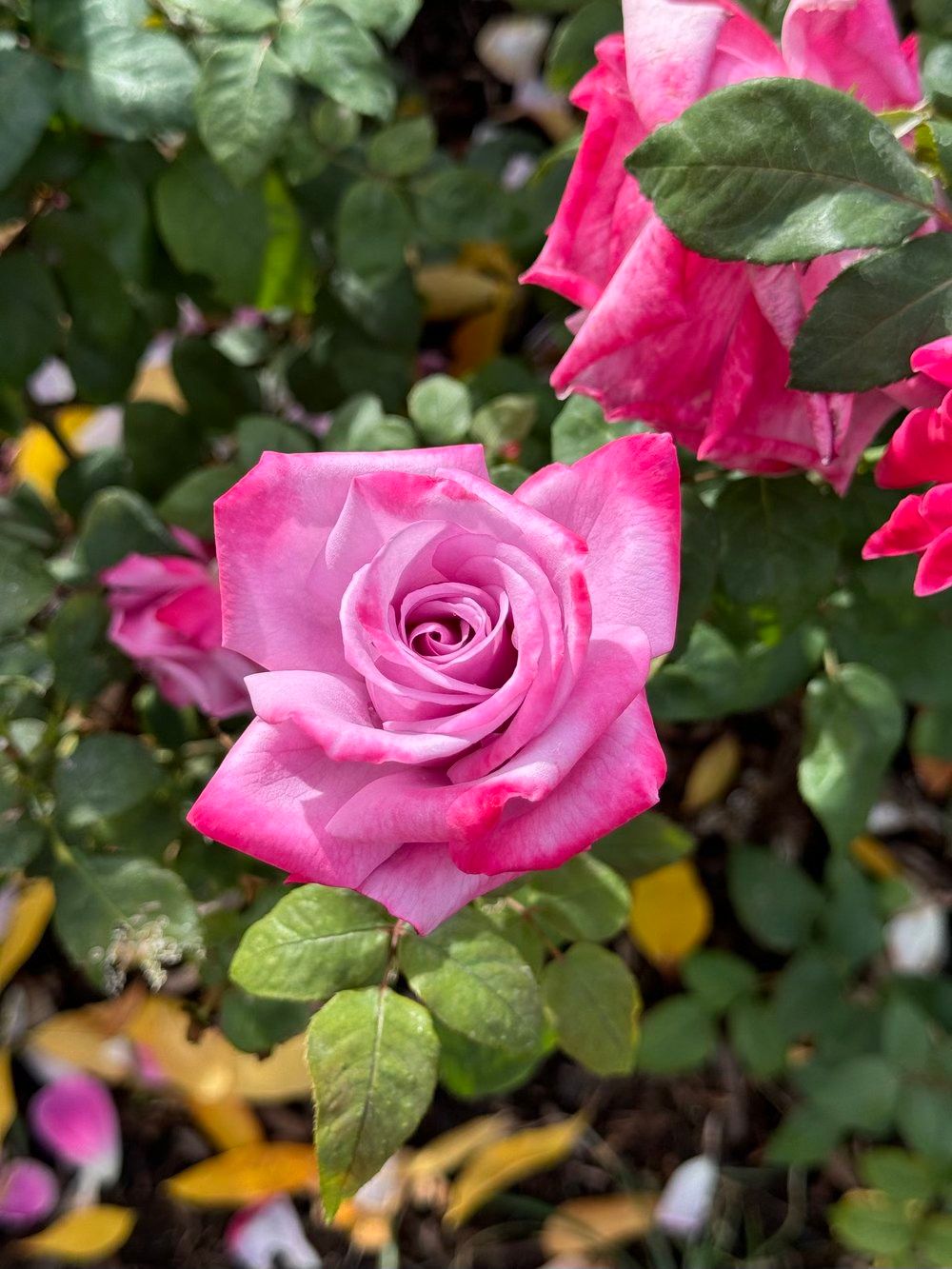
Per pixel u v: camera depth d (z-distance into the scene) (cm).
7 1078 67
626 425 40
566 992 38
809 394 33
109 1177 69
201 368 54
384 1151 33
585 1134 71
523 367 52
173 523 45
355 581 29
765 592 40
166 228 47
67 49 41
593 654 30
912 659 51
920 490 41
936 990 66
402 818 29
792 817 72
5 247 47
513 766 29
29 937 60
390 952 35
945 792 73
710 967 64
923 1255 59
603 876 38
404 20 42
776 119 30
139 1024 63
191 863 45
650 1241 68
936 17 39
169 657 43
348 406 46
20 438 58
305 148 47
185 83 41
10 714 43
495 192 48
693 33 31
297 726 29
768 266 31
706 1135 71
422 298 58
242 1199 66
